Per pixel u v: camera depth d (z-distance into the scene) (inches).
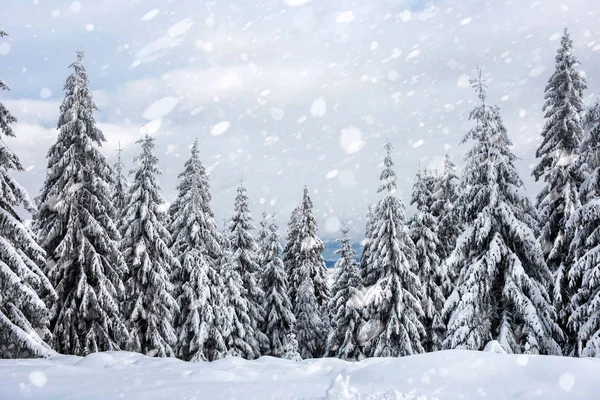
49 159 778.8
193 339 968.3
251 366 447.2
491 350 392.2
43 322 622.5
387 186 909.2
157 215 954.1
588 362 310.5
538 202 808.3
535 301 621.3
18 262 567.2
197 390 312.5
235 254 1210.0
